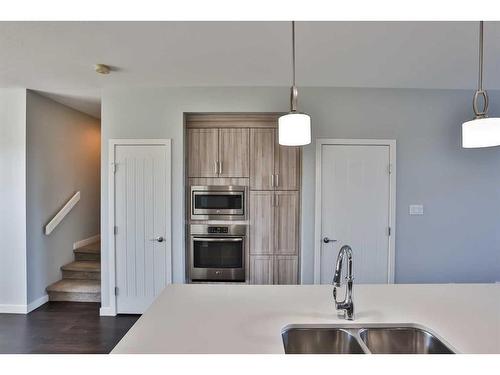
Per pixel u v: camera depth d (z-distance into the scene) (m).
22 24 1.91
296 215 3.24
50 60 2.47
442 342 1.16
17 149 3.21
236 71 2.71
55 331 2.83
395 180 3.17
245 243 3.25
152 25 1.93
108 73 2.75
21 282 3.22
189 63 2.54
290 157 3.23
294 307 1.48
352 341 1.27
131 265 3.20
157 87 3.14
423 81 2.95
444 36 2.07
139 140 3.15
